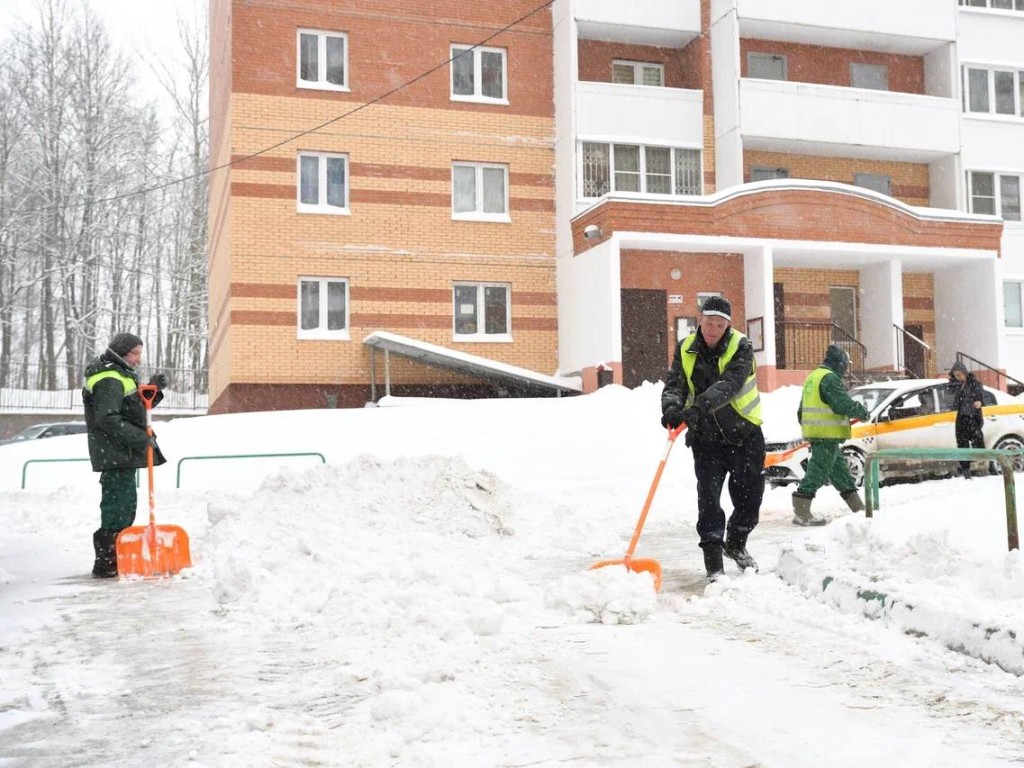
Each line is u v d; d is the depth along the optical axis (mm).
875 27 27594
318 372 24750
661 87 26453
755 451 7070
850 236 25016
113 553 8320
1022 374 28031
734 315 25438
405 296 25422
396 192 25562
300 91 25062
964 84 29141
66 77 45906
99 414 8172
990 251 26188
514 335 26109
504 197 26500
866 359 27219
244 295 24438
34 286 49656
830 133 26734
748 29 27391
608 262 23500
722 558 7227
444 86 26031
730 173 26188
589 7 26125
